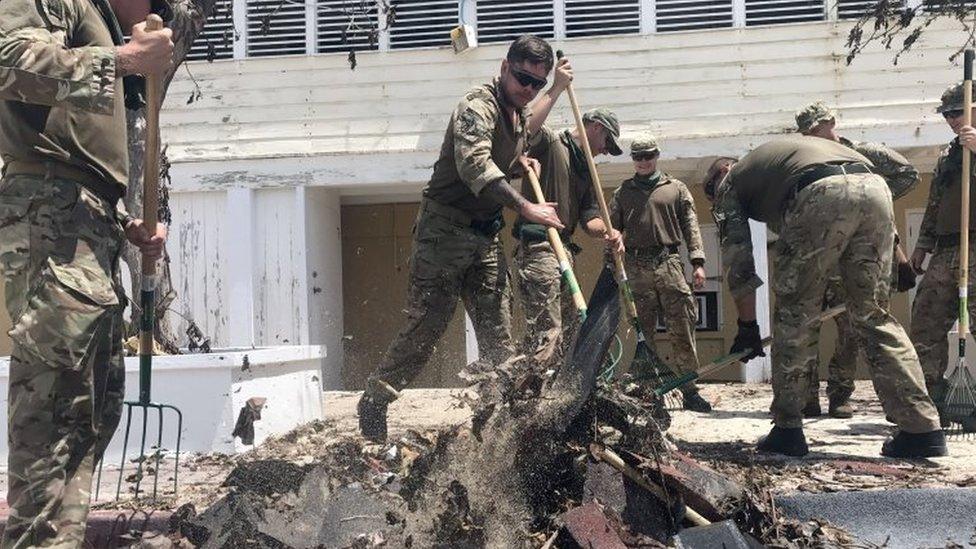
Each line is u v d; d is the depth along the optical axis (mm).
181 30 6449
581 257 11977
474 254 4816
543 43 4605
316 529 3172
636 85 11562
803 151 4770
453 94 11688
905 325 12586
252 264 11750
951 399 5484
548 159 5812
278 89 11828
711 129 11492
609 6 11680
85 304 2730
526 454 3307
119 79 2973
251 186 11773
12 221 2705
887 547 3471
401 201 13438
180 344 11734
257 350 6051
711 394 9047
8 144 2754
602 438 3434
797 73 11406
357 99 11781
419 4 11734
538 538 3082
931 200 6305
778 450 4738
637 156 7531
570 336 3541
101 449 3064
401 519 3172
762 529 3357
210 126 11883
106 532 3510
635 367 5191
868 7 8945
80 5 2809
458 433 3383
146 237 3229
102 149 2865
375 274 13500
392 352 4891
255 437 5484
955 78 11188
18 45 2559
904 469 4309
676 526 3266
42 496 2719
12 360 2754
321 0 11805
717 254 12898
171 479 4535
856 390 9211
